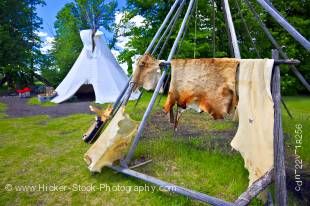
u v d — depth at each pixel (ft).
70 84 42.32
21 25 73.10
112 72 43.83
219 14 43.39
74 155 16.16
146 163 14.11
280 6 53.26
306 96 51.96
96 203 10.91
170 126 22.29
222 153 15.33
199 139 18.28
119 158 13.50
